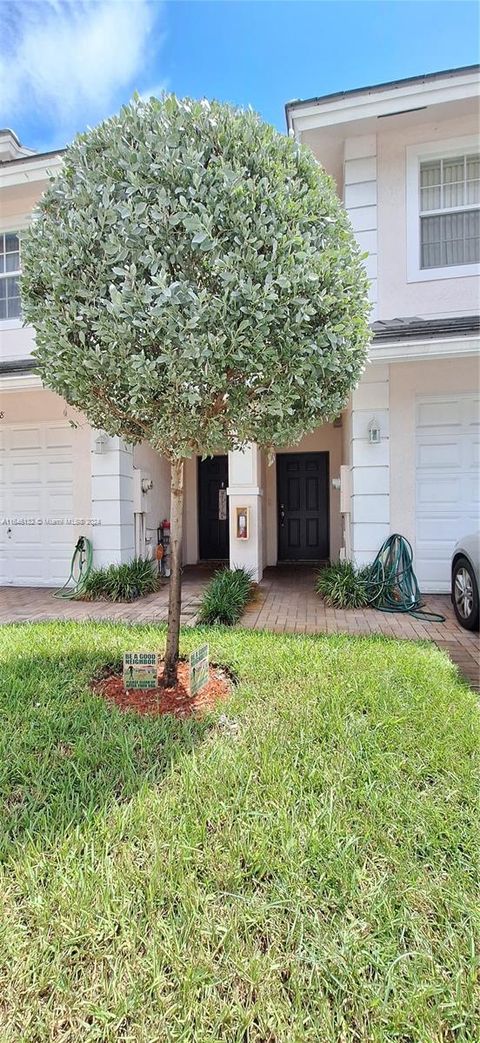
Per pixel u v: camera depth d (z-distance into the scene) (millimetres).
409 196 7195
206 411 3029
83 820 2064
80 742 2674
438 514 7367
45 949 1535
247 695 3301
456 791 2281
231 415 3082
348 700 3172
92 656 4125
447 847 1958
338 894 1737
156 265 2682
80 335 2879
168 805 2154
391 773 2400
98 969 1484
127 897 1710
